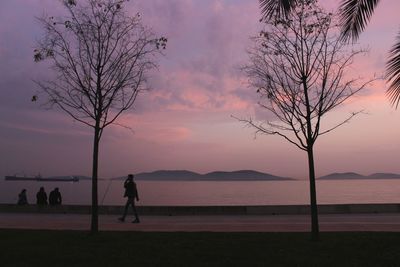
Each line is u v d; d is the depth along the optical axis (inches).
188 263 419.5
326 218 902.4
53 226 749.3
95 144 588.7
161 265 412.8
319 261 424.5
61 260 431.8
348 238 554.9
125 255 454.0
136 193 839.1
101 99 593.9
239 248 490.6
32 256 448.8
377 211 1026.1
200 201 2463.1
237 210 1005.8
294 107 557.3
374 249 480.4
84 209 1031.0
